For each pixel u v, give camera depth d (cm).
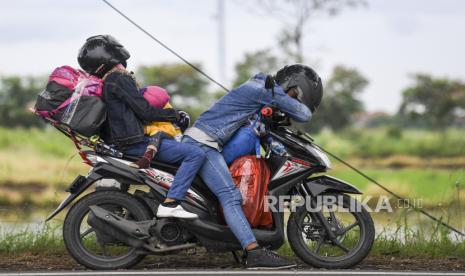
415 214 2186
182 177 1612
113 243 1631
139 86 1683
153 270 1603
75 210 1625
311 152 1673
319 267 1662
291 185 1659
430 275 1567
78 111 1612
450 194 2388
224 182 1627
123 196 1631
